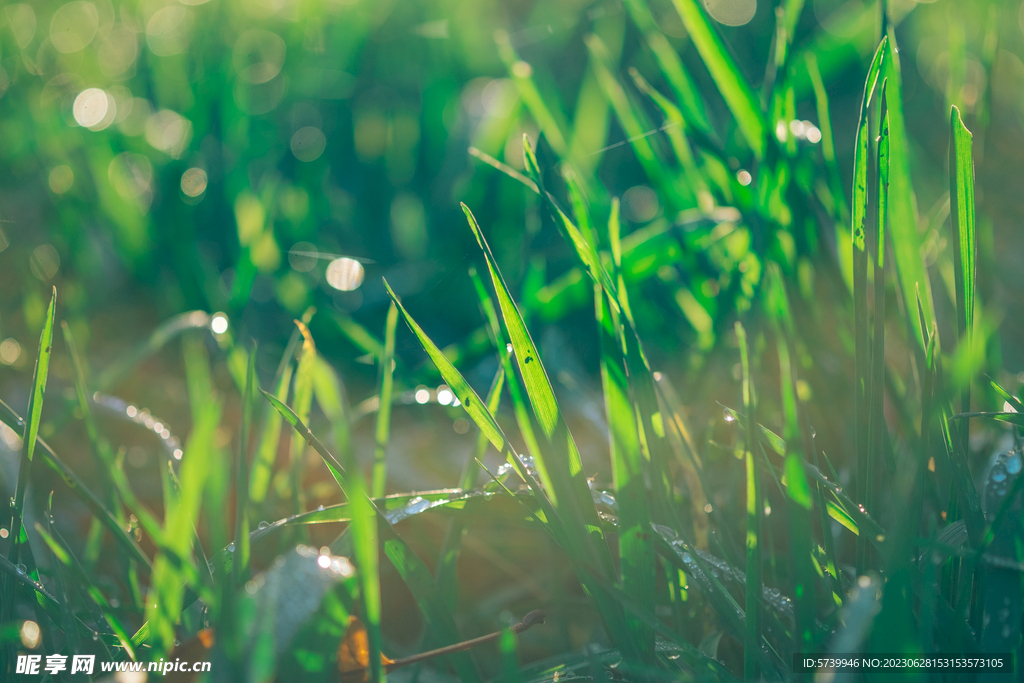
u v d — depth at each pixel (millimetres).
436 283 726
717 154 477
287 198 877
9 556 384
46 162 840
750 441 376
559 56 1075
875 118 400
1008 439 403
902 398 423
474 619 447
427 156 962
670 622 414
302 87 1062
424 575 379
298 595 355
